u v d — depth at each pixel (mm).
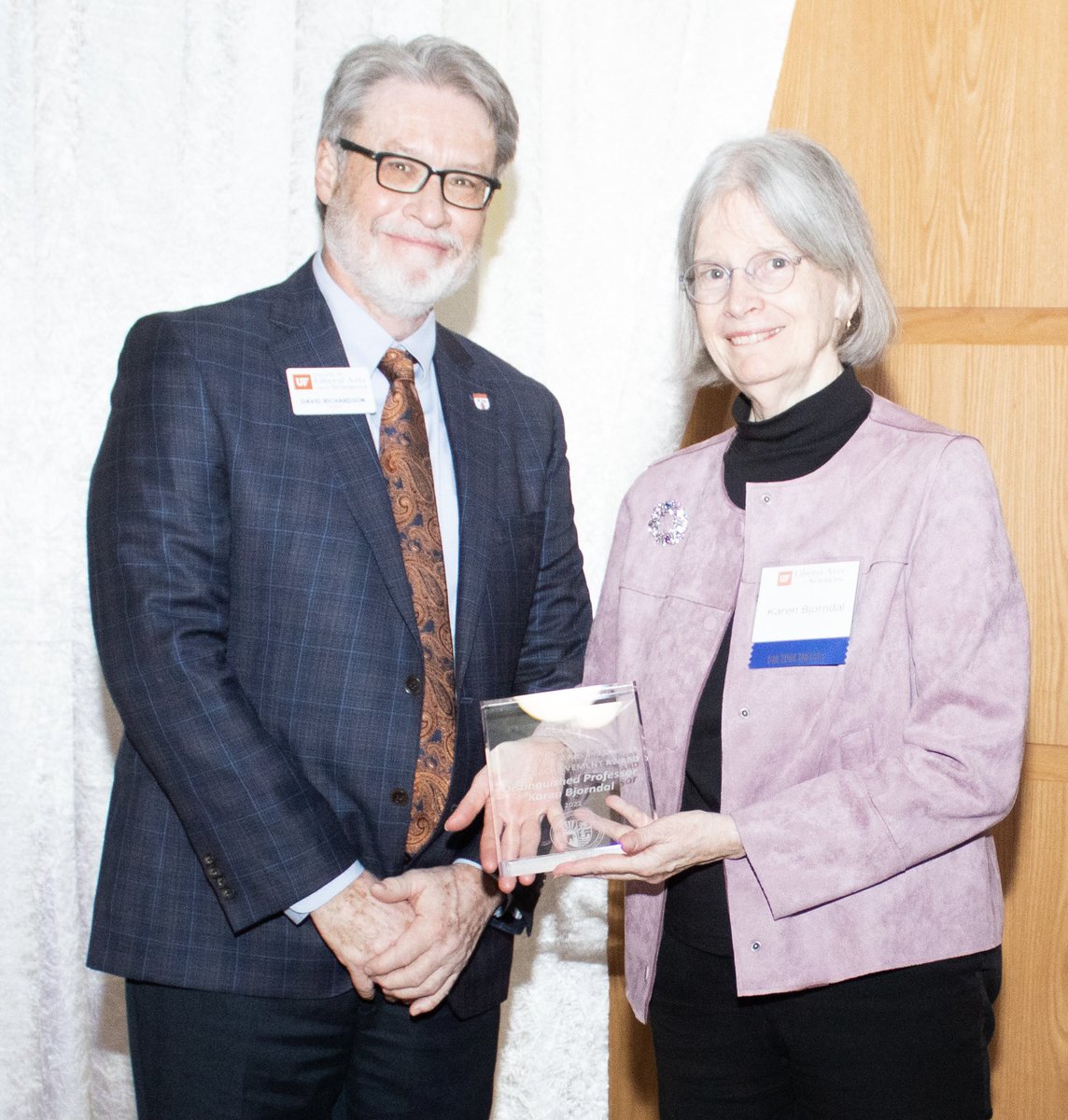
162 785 1347
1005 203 2000
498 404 1695
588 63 2086
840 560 1330
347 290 1573
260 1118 1393
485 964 1562
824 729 1307
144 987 1406
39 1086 2125
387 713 1414
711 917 1378
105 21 2043
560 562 1735
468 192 1562
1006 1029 2057
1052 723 2014
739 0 1994
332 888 1354
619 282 2100
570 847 1353
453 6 2055
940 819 1234
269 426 1427
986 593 1255
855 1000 1283
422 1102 1519
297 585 1406
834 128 2061
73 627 2080
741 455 1468
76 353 2055
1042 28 1972
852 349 1475
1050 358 1993
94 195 2053
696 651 1419
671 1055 1443
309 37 2020
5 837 2086
